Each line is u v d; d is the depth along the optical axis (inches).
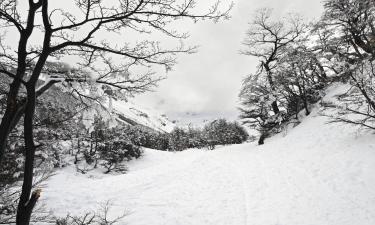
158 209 390.0
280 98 904.9
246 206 388.8
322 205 333.4
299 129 738.2
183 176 630.5
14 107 152.3
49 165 244.8
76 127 207.6
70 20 169.3
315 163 466.9
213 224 344.2
